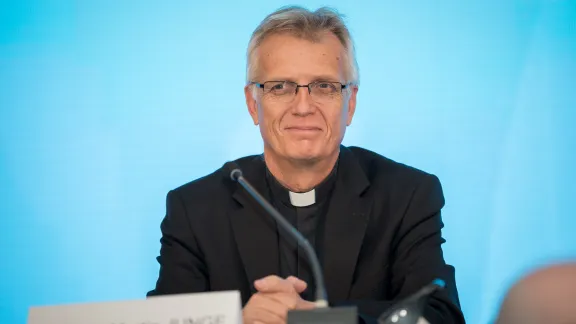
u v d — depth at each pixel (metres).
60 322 3.01
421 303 2.92
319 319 2.67
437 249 4.36
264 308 3.41
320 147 4.33
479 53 6.15
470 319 6.01
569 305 1.88
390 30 6.17
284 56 4.31
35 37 6.18
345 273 4.31
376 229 4.45
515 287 1.95
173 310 2.95
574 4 6.14
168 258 4.49
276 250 4.41
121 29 6.17
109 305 3.01
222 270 4.40
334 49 4.36
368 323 3.43
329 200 4.58
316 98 4.31
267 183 4.65
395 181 4.61
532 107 6.13
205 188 4.69
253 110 4.65
